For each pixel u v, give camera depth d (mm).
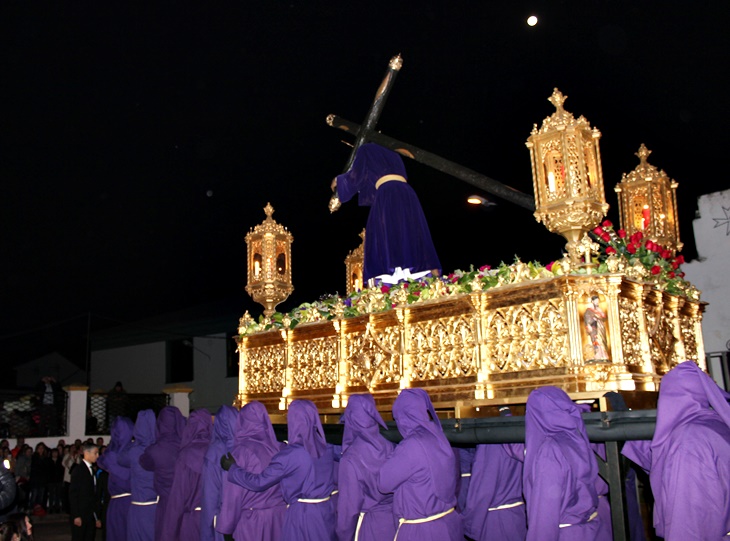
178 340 24141
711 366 10578
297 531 4883
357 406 4746
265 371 7473
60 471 13609
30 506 13109
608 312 4789
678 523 3311
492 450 4898
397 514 4363
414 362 5844
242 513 5336
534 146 5312
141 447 6980
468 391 5348
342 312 6508
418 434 4363
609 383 4688
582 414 4082
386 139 7258
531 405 3977
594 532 3916
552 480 3750
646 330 5020
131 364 25453
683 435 3414
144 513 6797
